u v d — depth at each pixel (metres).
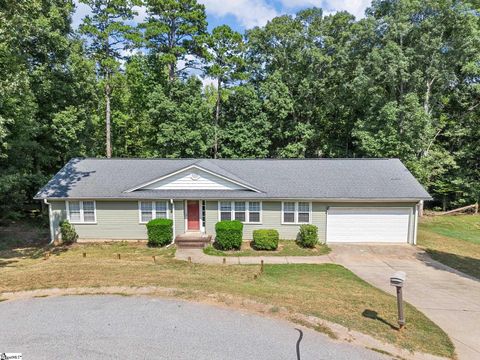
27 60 19.84
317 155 33.19
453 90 28.20
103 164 19.59
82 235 17.28
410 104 23.97
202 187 17.36
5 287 8.74
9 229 20.12
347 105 31.06
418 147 24.78
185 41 30.92
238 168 19.38
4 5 13.34
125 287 8.77
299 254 15.06
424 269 12.99
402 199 16.19
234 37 31.36
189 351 5.85
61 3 22.83
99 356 5.64
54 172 24.08
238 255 14.80
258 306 7.74
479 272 12.67
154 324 6.85
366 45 27.86
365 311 7.80
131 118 32.41
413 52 25.11
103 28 27.80
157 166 19.42
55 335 6.35
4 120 14.69
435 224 23.22
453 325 7.60
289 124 31.88
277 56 31.42
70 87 22.42
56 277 9.52
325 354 5.89
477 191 27.16
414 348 6.23
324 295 8.88
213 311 7.50
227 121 32.31
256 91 32.06
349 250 15.83
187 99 28.30
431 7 24.44
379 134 24.86
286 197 16.52
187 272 10.62
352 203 16.86
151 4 28.92
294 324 6.96
